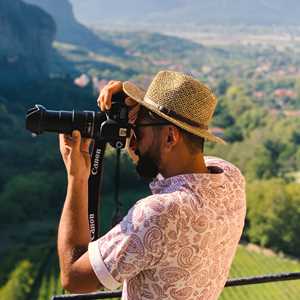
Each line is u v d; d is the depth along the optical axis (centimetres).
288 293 5531
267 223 6862
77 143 300
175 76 298
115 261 273
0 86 15150
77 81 17488
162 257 275
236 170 332
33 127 301
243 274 6244
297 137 12238
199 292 288
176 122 290
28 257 5922
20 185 7294
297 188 7006
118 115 302
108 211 6069
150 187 302
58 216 7275
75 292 286
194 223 280
